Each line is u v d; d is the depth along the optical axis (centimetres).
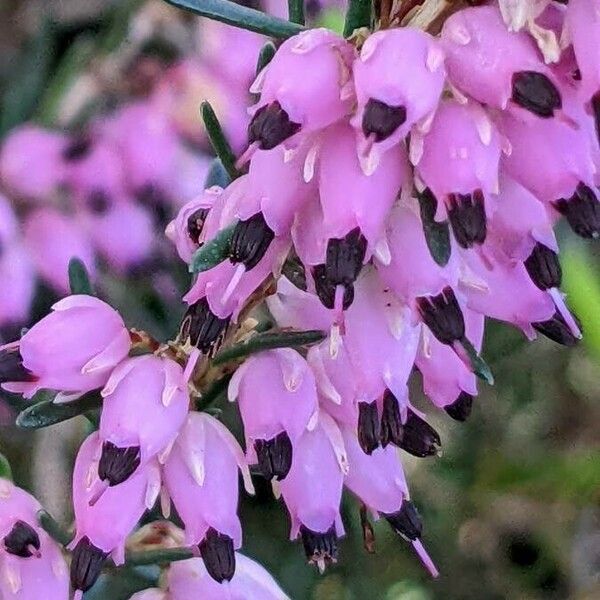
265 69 9
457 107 9
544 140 9
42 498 16
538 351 21
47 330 10
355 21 9
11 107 17
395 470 10
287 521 18
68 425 16
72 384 10
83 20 18
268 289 10
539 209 9
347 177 9
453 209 9
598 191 9
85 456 10
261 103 9
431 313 9
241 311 10
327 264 9
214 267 9
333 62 9
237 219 9
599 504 20
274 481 10
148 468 10
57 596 10
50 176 16
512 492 20
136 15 16
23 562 10
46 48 17
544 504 20
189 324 9
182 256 10
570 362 21
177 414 9
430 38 9
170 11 16
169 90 16
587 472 20
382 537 19
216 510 10
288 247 9
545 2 9
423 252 9
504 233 9
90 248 16
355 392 9
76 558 10
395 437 9
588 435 22
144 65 16
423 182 9
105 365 10
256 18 10
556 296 10
